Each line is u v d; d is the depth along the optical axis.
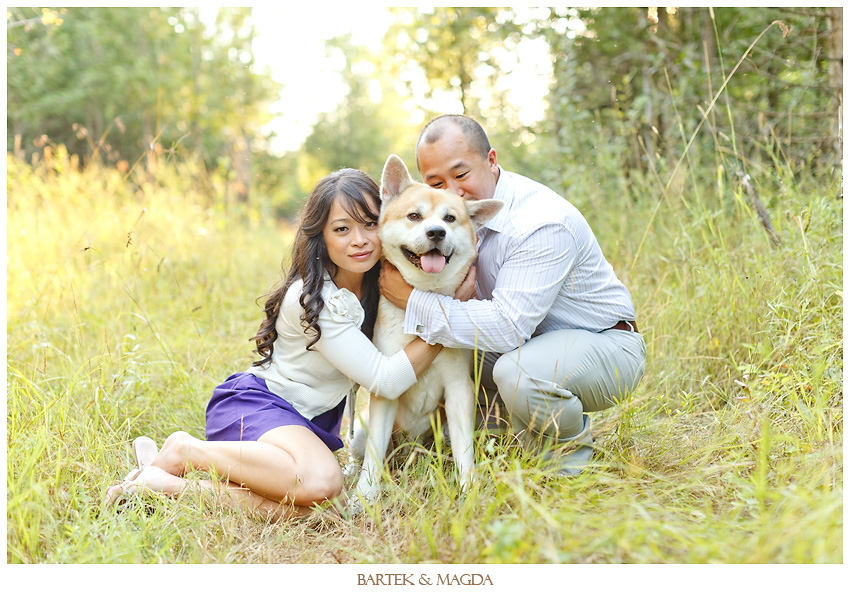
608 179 5.99
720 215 4.27
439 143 3.03
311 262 2.73
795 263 3.66
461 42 9.66
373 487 2.64
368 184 2.90
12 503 2.22
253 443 2.56
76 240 5.68
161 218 6.88
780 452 2.62
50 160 6.86
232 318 5.18
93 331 4.50
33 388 3.15
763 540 1.90
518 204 3.05
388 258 2.86
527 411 2.73
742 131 5.29
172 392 3.72
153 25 15.17
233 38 16.91
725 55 6.29
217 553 2.25
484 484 2.48
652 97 6.48
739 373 3.49
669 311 3.90
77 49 14.35
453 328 2.69
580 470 2.70
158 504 2.44
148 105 14.62
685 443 2.94
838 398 2.90
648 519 1.93
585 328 2.98
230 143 16.34
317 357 2.81
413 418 3.03
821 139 4.71
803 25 5.46
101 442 2.90
